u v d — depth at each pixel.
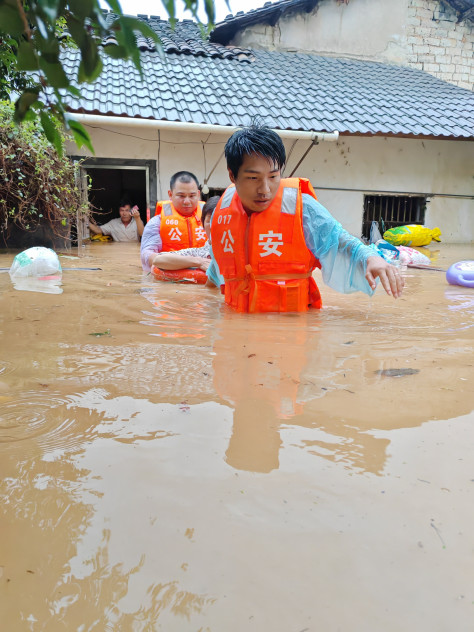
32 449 1.19
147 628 0.71
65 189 7.15
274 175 2.71
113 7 0.77
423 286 4.21
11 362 1.88
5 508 0.96
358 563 0.83
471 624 0.72
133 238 9.46
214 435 1.27
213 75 10.39
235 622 0.72
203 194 9.48
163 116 8.35
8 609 0.74
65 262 5.72
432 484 1.05
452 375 1.76
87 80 0.82
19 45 0.79
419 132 9.31
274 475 1.08
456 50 12.90
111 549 0.86
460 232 11.16
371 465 1.13
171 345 2.14
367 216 10.74
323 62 12.15
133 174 12.91
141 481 1.06
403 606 0.75
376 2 12.36
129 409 1.43
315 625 0.71
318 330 2.46
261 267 2.87
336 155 10.19
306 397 1.54
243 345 2.15
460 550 0.86
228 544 0.87
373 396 1.55
